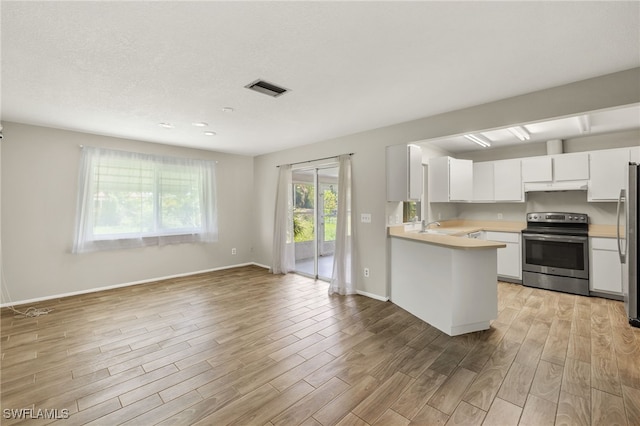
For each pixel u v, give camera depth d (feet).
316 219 17.07
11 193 12.39
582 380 7.11
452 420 5.84
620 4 5.20
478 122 10.29
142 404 6.36
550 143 15.66
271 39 6.30
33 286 12.91
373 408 6.22
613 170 13.56
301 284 15.92
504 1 5.14
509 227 17.48
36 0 4.97
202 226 18.06
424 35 6.18
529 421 5.79
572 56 7.04
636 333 9.62
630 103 7.68
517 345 8.95
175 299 13.37
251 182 20.90
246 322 10.83
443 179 16.20
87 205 14.01
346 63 7.39
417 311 11.31
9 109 10.71
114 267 15.08
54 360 8.16
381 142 13.24
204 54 6.91
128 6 5.18
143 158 15.79
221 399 6.53
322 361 8.11
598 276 13.37
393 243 13.03
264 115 11.44
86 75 7.93
